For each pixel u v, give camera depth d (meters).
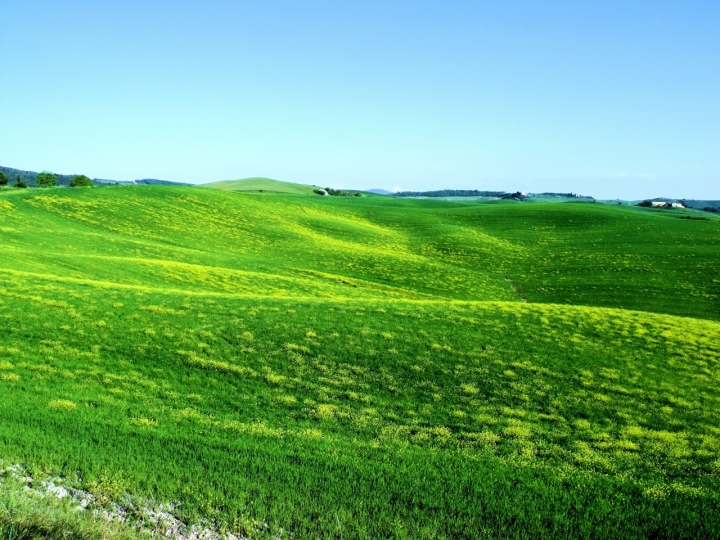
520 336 29.89
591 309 36.47
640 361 27.33
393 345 27.81
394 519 14.58
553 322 32.53
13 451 15.95
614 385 24.61
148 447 17.25
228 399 21.81
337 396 22.59
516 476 17.09
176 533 13.15
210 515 14.04
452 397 22.97
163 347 26.14
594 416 21.83
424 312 33.28
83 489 14.57
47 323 27.55
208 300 33.62
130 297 33.00
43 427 17.80
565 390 23.97
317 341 27.84
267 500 14.95
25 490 13.59
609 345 29.22
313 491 15.58
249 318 30.56
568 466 17.88
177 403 21.09
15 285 33.03
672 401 23.33
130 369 23.84
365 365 25.55
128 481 15.07
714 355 28.59
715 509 15.72
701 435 20.48
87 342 25.98
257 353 26.22
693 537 14.52
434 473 16.95
